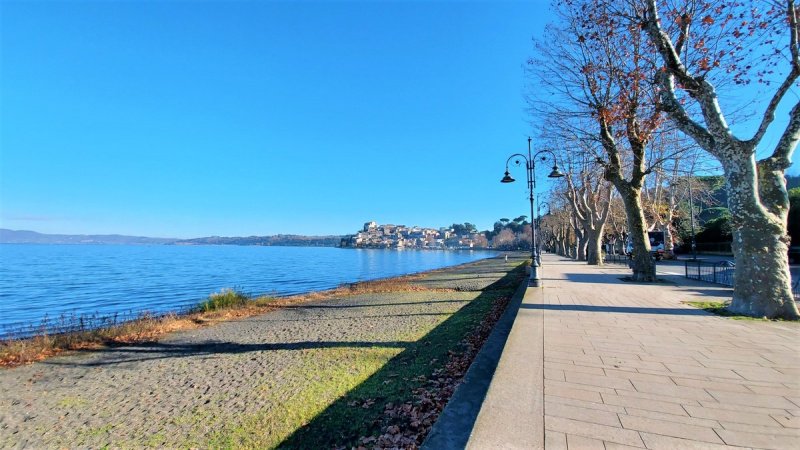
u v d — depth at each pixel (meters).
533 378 4.55
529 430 3.29
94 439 5.41
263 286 33.06
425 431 4.59
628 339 6.45
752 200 8.31
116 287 31.50
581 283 16.28
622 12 12.25
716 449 3.00
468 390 4.32
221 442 5.01
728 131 8.50
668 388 4.25
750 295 8.40
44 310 20.66
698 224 52.94
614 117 15.20
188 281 36.91
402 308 15.80
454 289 23.36
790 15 7.74
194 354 9.88
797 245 32.38
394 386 6.30
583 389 4.21
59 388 7.76
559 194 44.66
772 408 3.74
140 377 8.19
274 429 5.22
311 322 13.62
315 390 6.47
